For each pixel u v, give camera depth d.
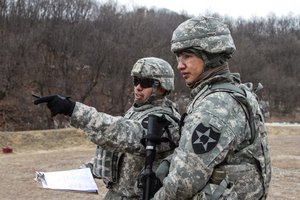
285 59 60.66
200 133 2.27
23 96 32.03
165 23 45.84
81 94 34.94
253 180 2.38
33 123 30.16
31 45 34.25
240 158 2.38
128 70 36.50
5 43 32.97
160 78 3.42
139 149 3.07
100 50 35.72
